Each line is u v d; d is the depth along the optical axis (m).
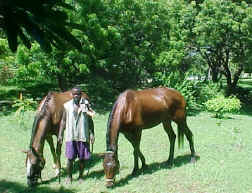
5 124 10.35
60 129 6.04
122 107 6.17
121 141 9.25
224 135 10.33
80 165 6.09
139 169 6.82
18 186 5.88
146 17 13.70
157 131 10.61
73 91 5.91
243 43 16.19
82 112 5.95
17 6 1.35
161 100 6.89
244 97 20.42
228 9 14.92
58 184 5.99
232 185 6.00
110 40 12.42
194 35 16.75
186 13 16.16
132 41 13.65
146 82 15.35
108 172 5.64
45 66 11.65
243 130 11.28
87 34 11.39
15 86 15.52
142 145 8.89
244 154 8.10
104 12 12.51
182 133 7.45
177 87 14.77
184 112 7.41
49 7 1.40
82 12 11.50
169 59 13.86
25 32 1.39
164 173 6.61
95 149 8.39
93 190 5.74
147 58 13.95
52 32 1.45
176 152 8.27
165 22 14.32
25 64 11.53
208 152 8.24
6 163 7.14
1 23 1.37
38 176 5.70
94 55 12.14
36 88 15.12
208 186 5.95
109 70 14.47
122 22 13.28
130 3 13.16
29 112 11.73
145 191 5.71
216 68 19.92
